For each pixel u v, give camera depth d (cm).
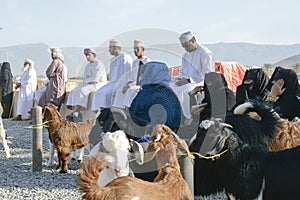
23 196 786
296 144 634
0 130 1167
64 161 955
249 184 532
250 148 545
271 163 530
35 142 976
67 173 955
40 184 866
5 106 2152
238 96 799
